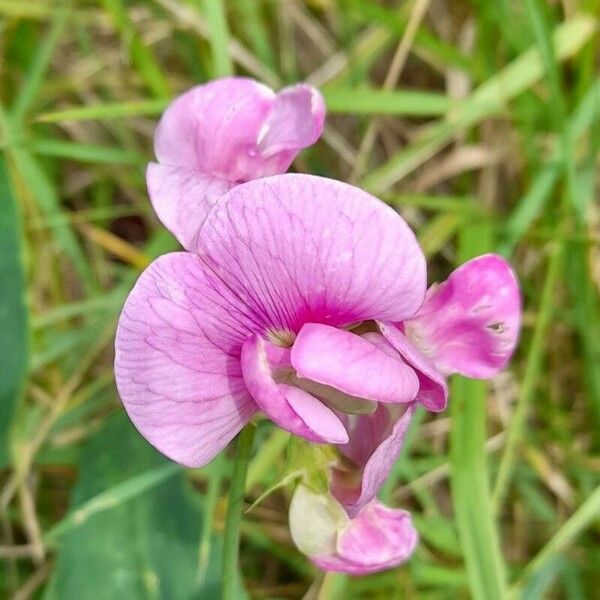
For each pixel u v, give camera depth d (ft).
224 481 0.32
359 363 0.16
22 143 0.31
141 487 0.26
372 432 0.18
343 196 0.15
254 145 0.19
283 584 0.32
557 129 0.31
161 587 0.25
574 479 0.33
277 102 0.20
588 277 0.32
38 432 0.30
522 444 0.33
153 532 0.26
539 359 0.31
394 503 0.33
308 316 0.17
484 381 0.27
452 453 0.27
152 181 0.19
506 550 0.33
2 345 0.28
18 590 0.31
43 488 0.32
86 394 0.32
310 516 0.19
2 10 0.33
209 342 0.17
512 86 0.32
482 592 0.26
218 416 0.18
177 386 0.17
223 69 0.30
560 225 0.32
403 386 0.16
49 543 0.30
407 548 0.20
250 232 0.16
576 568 0.31
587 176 0.32
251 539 0.31
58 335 0.33
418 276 0.16
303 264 0.16
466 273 0.19
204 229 0.16
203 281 0.17
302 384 0.17
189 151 0.20
